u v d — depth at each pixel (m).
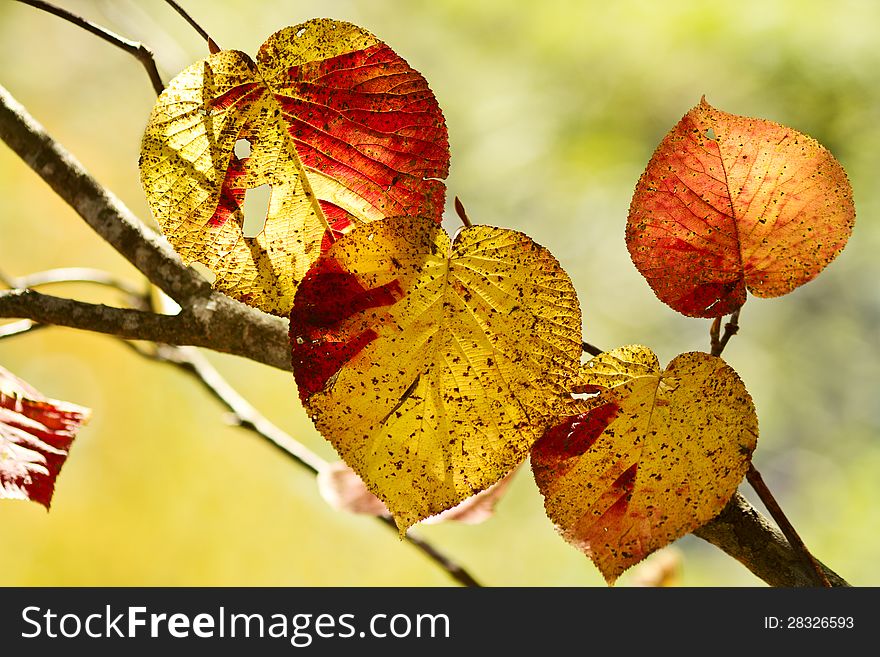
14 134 1.12
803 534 4.37
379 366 0.99
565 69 4.92
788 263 1.02
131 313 1.09
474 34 5.12
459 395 1.00
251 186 1.00
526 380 1.00
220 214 1.01
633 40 4.69
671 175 1.02
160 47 1.64
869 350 4.95
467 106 5.09
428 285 0.99
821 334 4.98
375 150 1.01
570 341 0.99
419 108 1.01
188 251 1.01
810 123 4.32
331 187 1.01
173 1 1.02
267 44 1.00
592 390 1.01
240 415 1.34
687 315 1.03
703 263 1.02
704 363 1.01
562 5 4.88
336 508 1.16
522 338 0.99
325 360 0.99
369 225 0.99
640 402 1.02
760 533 1.07
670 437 1.02
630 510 1.02
